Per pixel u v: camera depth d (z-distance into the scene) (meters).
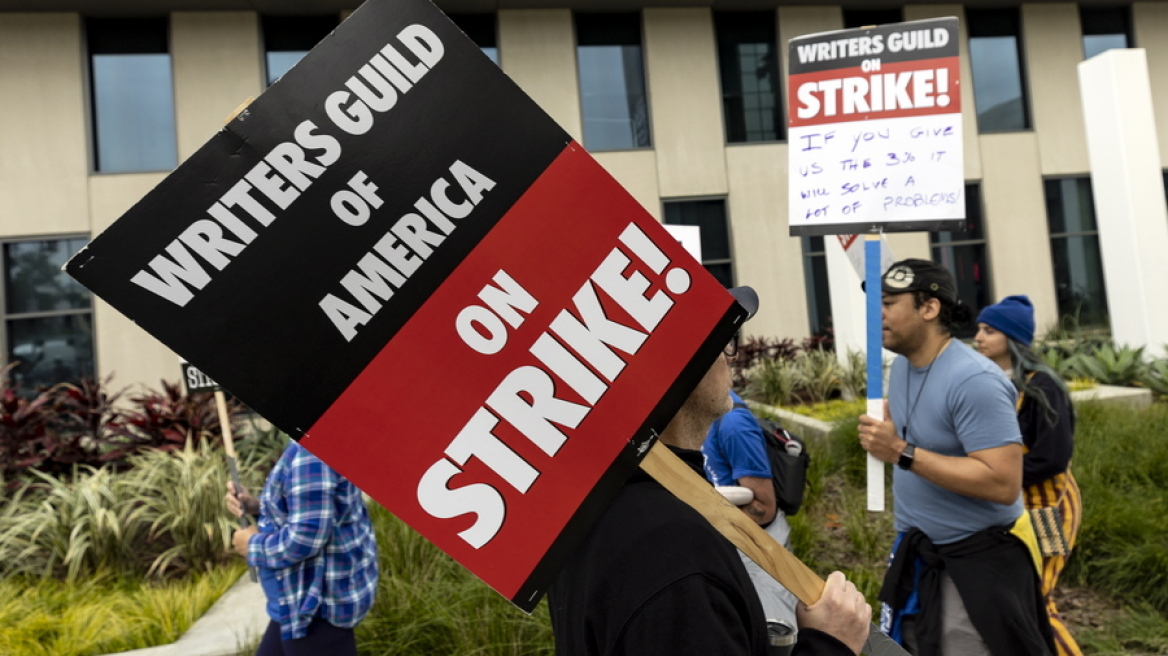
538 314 1.09
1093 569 4.23
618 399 1.12
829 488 6.09
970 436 2.19
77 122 11.61
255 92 12.09
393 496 1.03
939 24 2.37
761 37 13.77
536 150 1.10
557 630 1.19
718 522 1.13
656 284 1.15
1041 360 2.84
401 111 1.06
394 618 3.45
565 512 1.08
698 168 13.32
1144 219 10.17
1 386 7.64
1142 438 5.99
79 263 0.95
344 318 1.02
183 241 0.98
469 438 1.06
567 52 13.06
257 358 0.99
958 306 2.38
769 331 13.24
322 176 1.03
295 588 2.37
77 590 4.52
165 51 12.07
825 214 2.49
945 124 2.37
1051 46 14.23
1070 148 14.20
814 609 1.19
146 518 4.91
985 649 2.19
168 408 6.76
